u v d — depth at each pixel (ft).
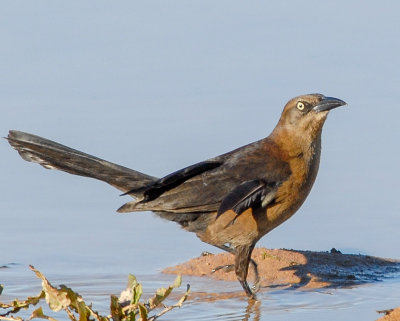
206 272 44.62
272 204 42.27
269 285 42.88
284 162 42.86
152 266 45.68
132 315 28.78
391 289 41.75
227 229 42.37
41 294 29.63
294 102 43.47
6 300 39.32
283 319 37.04
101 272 44.42
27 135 43.39
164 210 42.45
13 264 45.06
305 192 43.14
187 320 37.19
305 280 43.29
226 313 38.22
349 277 43.65
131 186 42.80
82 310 28.76
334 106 42.96
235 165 42.86
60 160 43.32
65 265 45.16
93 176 43.14
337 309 38.45
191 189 42.29
